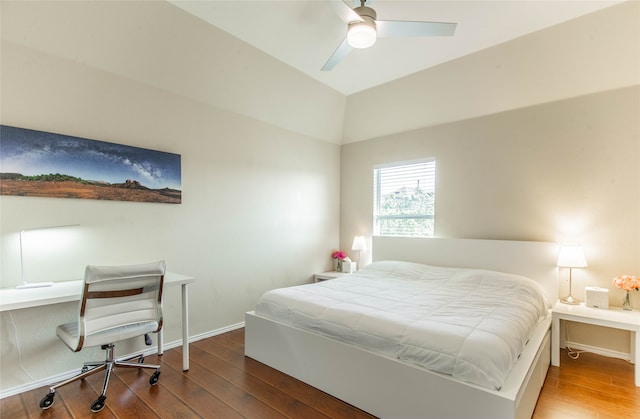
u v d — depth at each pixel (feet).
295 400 6.66
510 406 4.65
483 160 11.41
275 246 12.59
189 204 9.86
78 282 7.30
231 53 9.44
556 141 10.00
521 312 7.25
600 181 9.30
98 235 7.98
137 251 8.67
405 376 5.74
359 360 6.38
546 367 7.89
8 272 6.75
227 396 6.79
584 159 9.55
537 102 10.21
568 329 9.73
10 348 6.77
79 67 7.63
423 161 12.94
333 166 15.43
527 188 10.52
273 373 7.85
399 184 13.78
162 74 8.91
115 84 8.24
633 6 7.38
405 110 12.62
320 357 7.06
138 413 6.18
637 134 8.78
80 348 6.07
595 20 7.88
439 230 12.45
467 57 9.93
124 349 8.46
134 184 8.52
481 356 5.17
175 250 9.50
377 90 12.48
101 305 6.41
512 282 9.25
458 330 5.84
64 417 6.03
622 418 6.08
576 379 7.68
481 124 11.44
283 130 12.96
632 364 8.54
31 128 6.97
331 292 8.92
